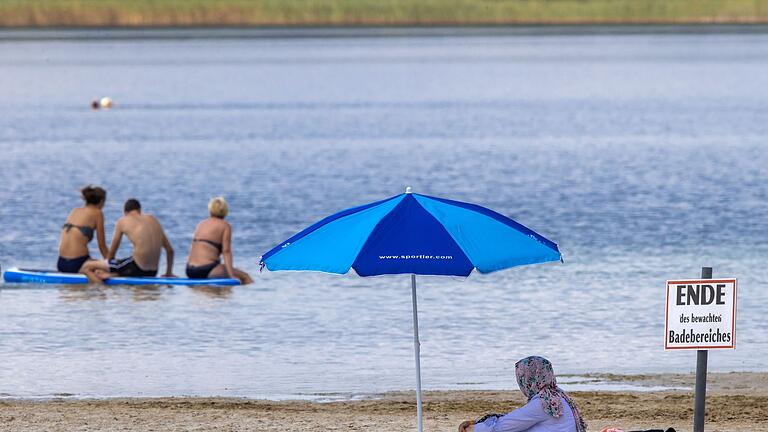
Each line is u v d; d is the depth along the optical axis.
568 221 94.69
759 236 85.94
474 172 132.88
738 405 41.44
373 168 137.75
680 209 100.56
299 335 55.81
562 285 68.00
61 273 70.06
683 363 49.94
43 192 114.62
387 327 57.62
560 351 52.41
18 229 91.25
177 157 151.00
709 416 39.62
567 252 79.88
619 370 48.75
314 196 112.50
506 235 28.06
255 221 95.56
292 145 167.62
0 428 37.31
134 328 57.25
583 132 185.88
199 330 56.78
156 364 50.06
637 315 60.06
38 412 40.09
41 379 47.31
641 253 79.25
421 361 50.62
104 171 134.25
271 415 39.62
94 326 57.69
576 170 133.25
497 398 43.50
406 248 27.33
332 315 60.41
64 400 43.47
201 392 45.25
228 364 50.09
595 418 39.47
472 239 27.62
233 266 74.88
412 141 172.75
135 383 46.69
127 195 113.12
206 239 69.56
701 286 29.27
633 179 123.75
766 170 131.25
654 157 147.50
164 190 116.88
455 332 56.41
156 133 188.75
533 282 68.88
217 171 134.25
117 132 190.50
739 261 75.56
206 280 68.88
